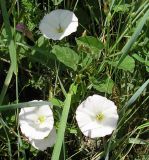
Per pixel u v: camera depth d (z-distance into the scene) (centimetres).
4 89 16
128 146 19
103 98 17
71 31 18
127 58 18
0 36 19
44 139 17
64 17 19
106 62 19
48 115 17
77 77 17
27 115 17
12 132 18
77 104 19
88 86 18
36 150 18
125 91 19
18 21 19
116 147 19
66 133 19
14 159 19
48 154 19
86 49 17
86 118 16
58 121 18
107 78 18
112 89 19
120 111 17
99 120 16
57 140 14
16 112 19
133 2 19
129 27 18
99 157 18
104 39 19
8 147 17
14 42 17
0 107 14
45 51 18
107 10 18
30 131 16
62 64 19
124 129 19
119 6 19
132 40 16
